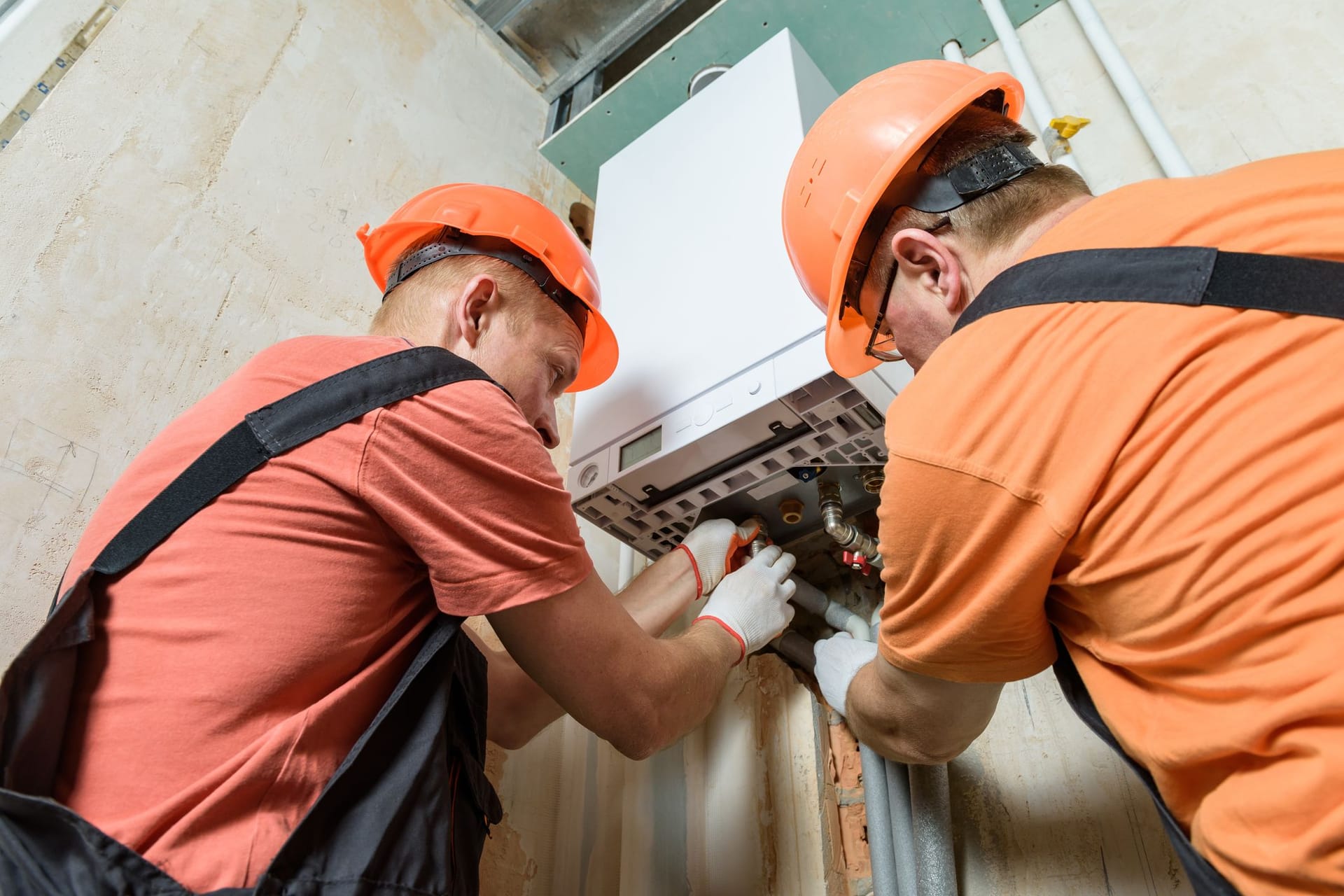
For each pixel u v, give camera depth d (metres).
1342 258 0.44
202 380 1.08
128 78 1.19
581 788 1.22
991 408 0.51
